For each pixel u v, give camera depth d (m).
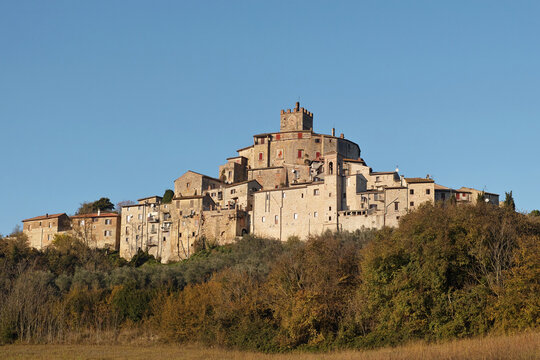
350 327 84.94
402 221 96.00
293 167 166.25
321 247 100.50
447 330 76.00
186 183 169.12
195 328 98.06
